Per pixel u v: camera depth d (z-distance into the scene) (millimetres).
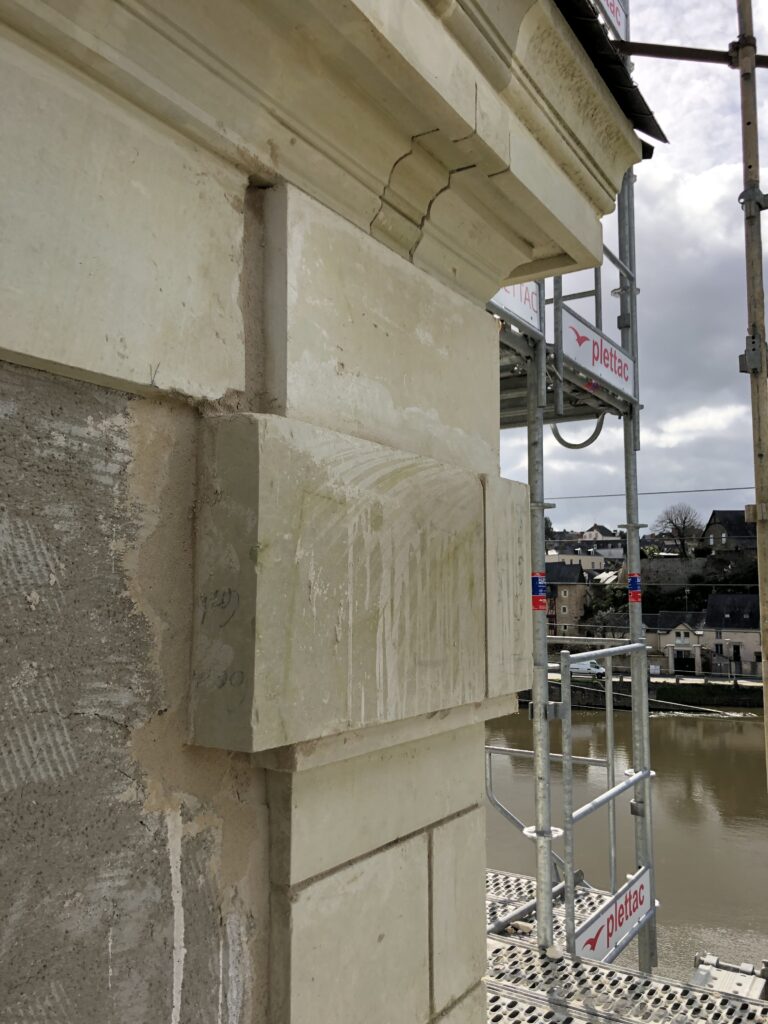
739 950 12891
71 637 1169
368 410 1772
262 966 1460
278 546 1345
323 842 1555
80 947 1152
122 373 1221
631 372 5922
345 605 1504
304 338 1571
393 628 1652
